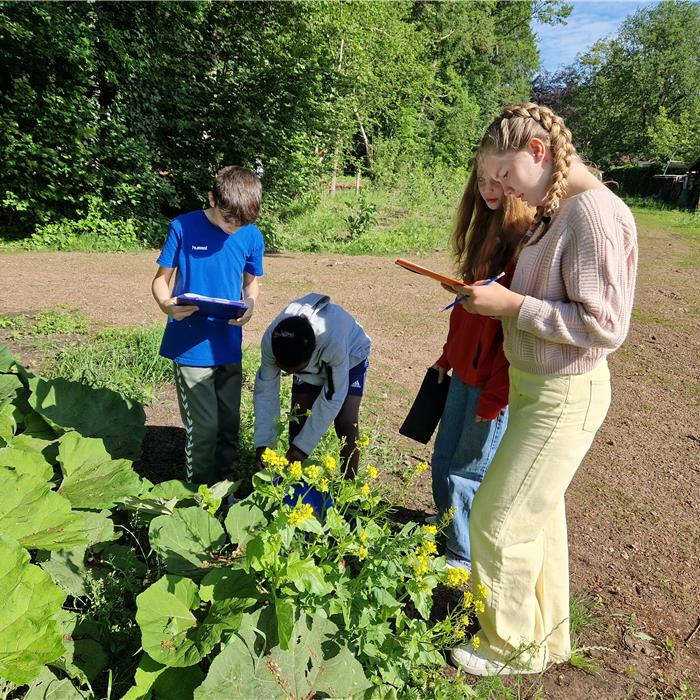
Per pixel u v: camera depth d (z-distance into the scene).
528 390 2.10
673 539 3.45
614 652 2.61
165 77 12.53
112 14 11.61
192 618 2.08
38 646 1.87
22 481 2.45
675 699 2.38
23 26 9.83
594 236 1.84
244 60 13.08
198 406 3.15
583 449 2.13
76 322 6.25
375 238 14.37
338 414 3.26
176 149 13.20
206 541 2.47
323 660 1.92
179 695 1.93
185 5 12.15
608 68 54.22
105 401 3.55
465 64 40.75
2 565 1.99
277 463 2.09
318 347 2.79
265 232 12.94
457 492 2.82
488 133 1.99
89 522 2.60
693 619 2.84
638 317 8.77
